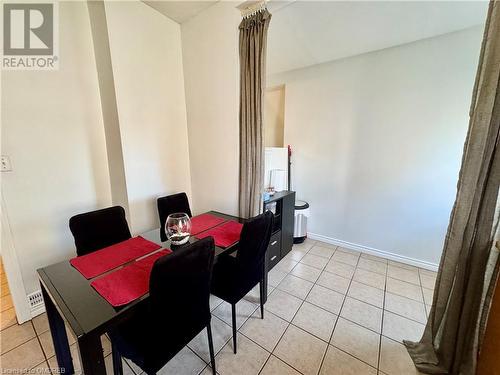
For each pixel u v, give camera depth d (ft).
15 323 5.55
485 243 3.67
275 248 7.95
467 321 3.93
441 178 7.32
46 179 5.88
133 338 3.37
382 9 5.68
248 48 6.09
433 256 7.75
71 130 6.23
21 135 5.41
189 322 3.62
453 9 5.59
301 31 6.74
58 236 6.17
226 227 5.96
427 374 4.34
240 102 6.52
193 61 7.45
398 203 8.16
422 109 7.33
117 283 3.56
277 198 7.72
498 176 3.50
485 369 3.65
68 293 3.34
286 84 10.03
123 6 6.05
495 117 3.43
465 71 6.59
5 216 5.25
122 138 6.41
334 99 8.93
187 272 3.25
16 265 5.44
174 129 7.83
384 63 7.77
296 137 10.11
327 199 9.72
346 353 4.77
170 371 4.39
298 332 5.29
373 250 8.88
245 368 4.44
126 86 6.34
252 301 6.36
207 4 6.55
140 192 7.02
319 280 7.30
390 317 5.75
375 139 8.29
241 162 6.75
